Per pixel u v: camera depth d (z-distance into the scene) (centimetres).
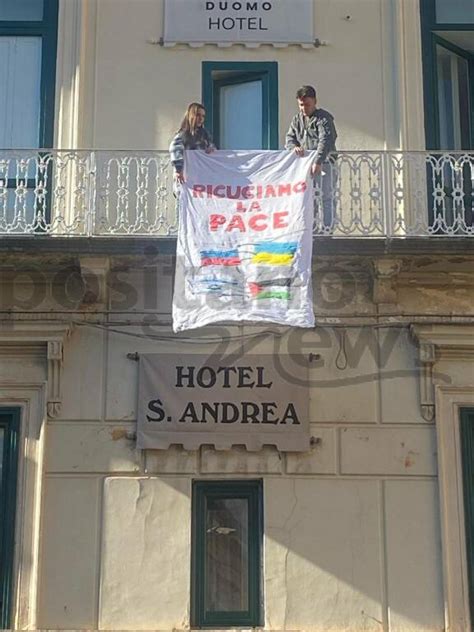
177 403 1278
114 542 1245
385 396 1289
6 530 1246
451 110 1454
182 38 1428
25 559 1234
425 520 1252
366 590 1233
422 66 1427
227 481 1270
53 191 1348
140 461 1269
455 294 1320
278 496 1259
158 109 1408
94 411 1284
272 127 1408
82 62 1416
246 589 1246
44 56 1434
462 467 1268
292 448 1266
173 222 1311
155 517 1254
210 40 1430
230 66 1424
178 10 1435
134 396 1289
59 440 1274
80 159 1332
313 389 1291
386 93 1416
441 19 1453
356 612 1227
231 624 1234
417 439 1277
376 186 1316
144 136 1399
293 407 1280
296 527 1252
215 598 1244
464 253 1266
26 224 1315
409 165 1334
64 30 1435
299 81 1421
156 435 1268
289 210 1253
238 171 1269
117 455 1271
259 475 1265
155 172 1328
